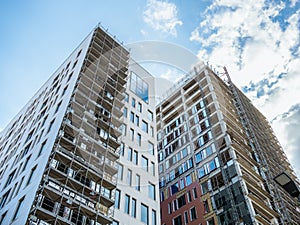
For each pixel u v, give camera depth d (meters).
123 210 33.81
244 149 54.06
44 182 28.17
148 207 36.84
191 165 56.84
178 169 58.78
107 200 31.92
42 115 45.31
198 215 48.03
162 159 64.19
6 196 34.72
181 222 49.69
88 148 36.06
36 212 26.09
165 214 53.19
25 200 28.98
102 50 51.72
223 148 52.72
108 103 43.12
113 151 39.22
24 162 37.38
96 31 54.72
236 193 44.44
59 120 36.25
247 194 42.66
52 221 27.06
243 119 63.62
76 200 29.61
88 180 33.78
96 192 31.66
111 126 40.66
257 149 56.06
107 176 35.78
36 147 37.25
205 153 55.66
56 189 29.23
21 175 35.06
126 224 32.66
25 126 49.84
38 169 31.56
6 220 29.36
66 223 27.09
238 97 69.06
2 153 50.06
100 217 30.23
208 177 51.47
